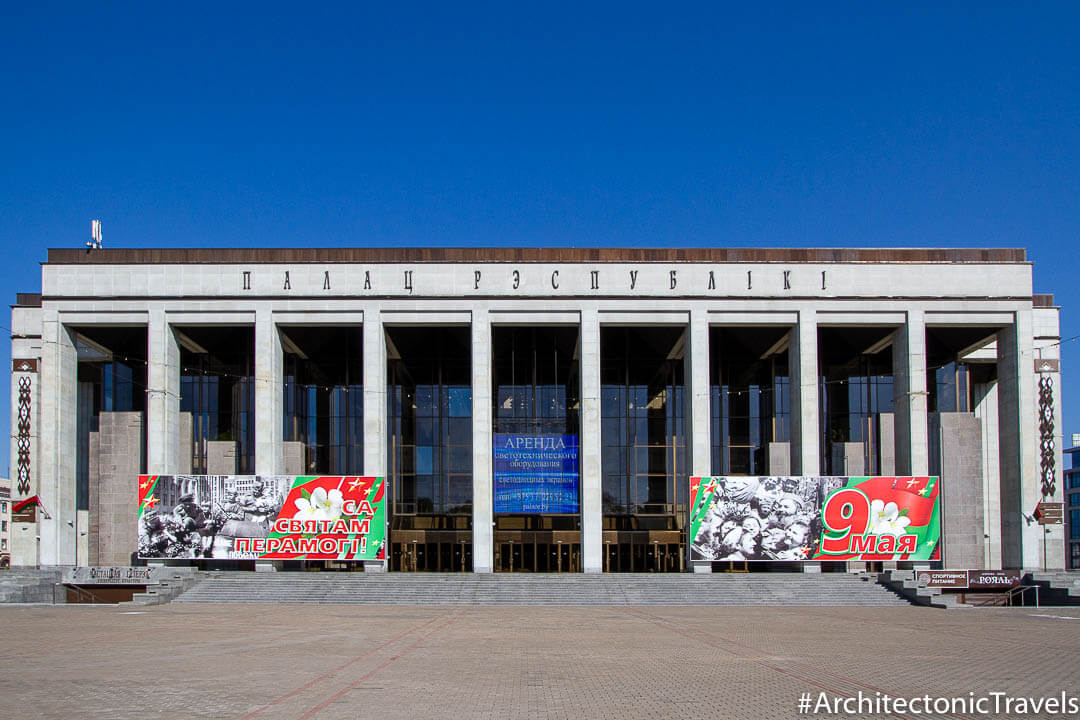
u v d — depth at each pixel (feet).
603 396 190.90
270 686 54.13
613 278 172.45
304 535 160.66
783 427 192.03
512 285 172.04
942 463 173.17
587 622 103.04
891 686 55.06
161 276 171.94
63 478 170.09
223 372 187.93
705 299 172.14
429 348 191.11
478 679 57.31
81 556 188.34
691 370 170.60
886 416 189.57
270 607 128.88
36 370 174.19
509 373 190.19
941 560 170.71
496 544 183.42
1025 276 173.88
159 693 51.67
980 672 61.11
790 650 74.02
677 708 47.57
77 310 171.32
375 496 161.79
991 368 202.39
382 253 172.86
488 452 167.94
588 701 49.52
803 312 171.83
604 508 187.11
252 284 171.83
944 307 172.96
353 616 111.24
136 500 172.04
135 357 191.11
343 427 189.78
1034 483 170.30
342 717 44.91
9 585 138.92
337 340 189.16
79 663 64.64
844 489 161.79
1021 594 138.10
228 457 180.34
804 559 160.25
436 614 115.85
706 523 161.27
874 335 184.24
